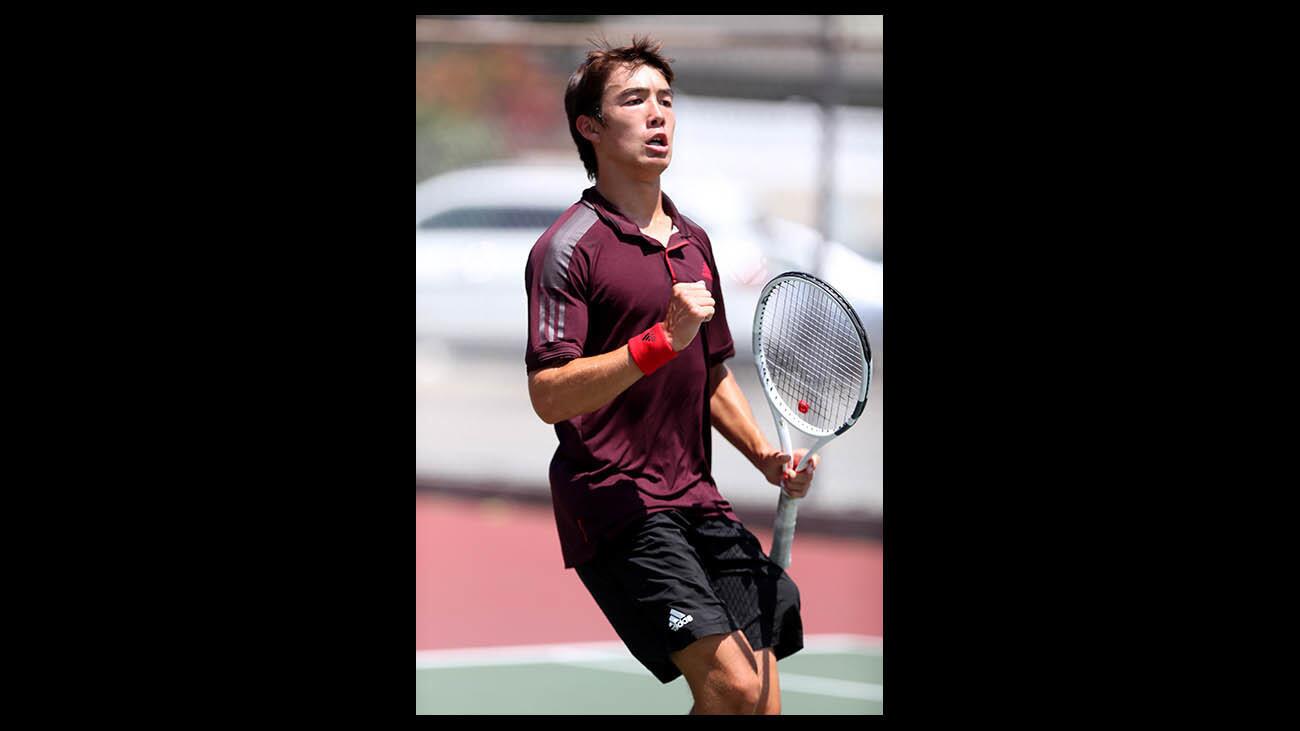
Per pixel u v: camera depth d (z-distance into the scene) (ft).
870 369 42.34
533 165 251.39
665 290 42.06
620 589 42.88
